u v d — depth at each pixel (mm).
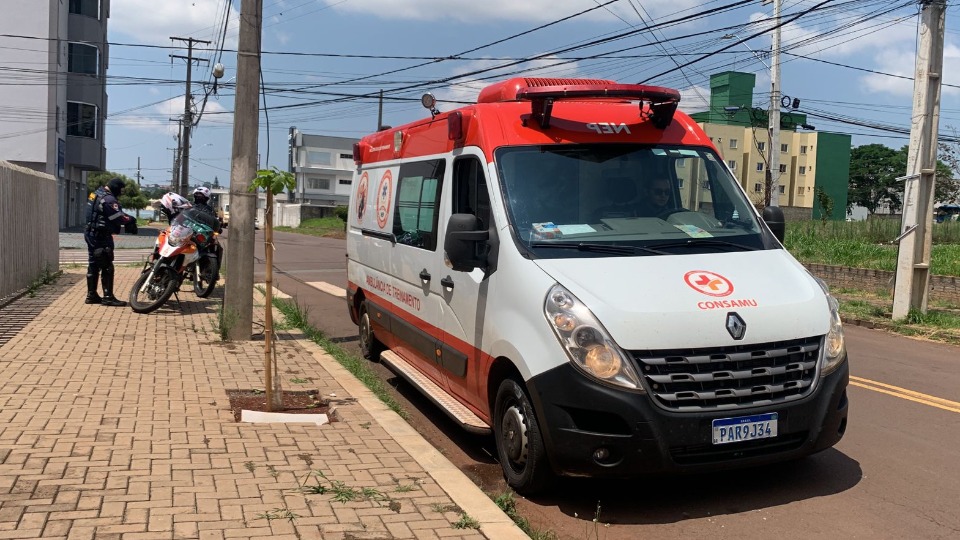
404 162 7359
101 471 4543
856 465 5387
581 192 5266
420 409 7066
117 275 15672
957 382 8094
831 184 68312
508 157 5363
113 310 10688
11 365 7129
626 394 4148
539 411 4410
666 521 4453
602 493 4859
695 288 4527
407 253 6867
